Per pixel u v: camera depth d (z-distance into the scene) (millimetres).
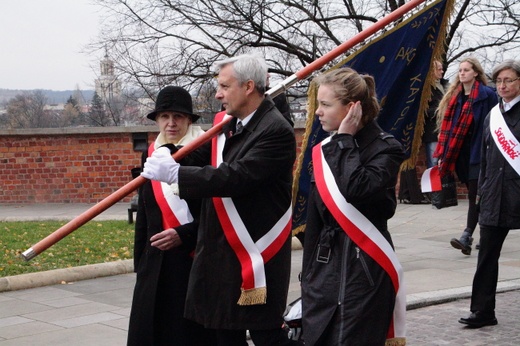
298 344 3938
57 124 23109
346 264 3518
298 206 4633
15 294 7070
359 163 3422
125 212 13641
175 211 4297
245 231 3830
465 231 8234
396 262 3562
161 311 4332
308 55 20438
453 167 7730
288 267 3959
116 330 5777
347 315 3467
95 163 15297
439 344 5395
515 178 5547
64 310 6426
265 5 19703
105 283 7523
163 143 4520
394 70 4492
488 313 5738
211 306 3891
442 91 9766
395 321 3611
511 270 7656
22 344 5434
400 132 4609
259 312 3838
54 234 3896
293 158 3875
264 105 3889
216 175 3691
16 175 15562
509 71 5617
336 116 3537
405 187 12758
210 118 20281
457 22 18297
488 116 5766
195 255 3982
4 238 10180
